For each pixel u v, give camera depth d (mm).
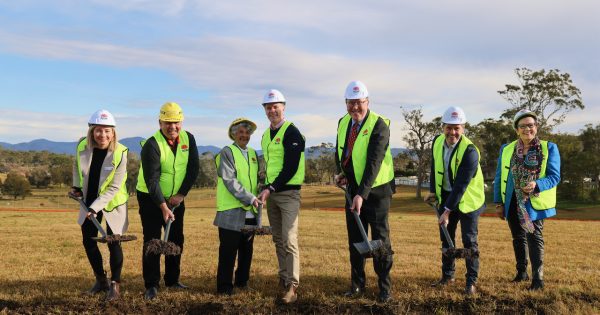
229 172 6016
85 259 8359
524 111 6188
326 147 92375
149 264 5852
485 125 53625
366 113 5871
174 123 5969
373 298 5797
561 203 46500
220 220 6008
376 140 5680
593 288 6027
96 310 5555
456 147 6293
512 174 6340
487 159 56062
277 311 5531
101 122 5934
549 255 8656
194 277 6988
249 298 5781
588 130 57969
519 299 5617
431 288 6215
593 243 10281
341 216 20188
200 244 10070
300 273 7195
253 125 6160
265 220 15656
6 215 19719
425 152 57000
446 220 6008
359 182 5844
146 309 5574
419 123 56531
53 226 14070
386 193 5801
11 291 6176
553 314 5324
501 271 7203
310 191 73500
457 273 7098
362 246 5535
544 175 6105
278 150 6016
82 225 6102
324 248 9641
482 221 17531
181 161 6148
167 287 6348
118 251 5914
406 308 5562
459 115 6191
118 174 6098
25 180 70125
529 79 51375
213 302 5629
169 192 6129
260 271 7359
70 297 5863
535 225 6078
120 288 6297
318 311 5520
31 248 9500
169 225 5828
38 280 6777
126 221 6266
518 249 6566
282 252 6348
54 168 104625
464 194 6168
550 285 6176
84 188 6117
